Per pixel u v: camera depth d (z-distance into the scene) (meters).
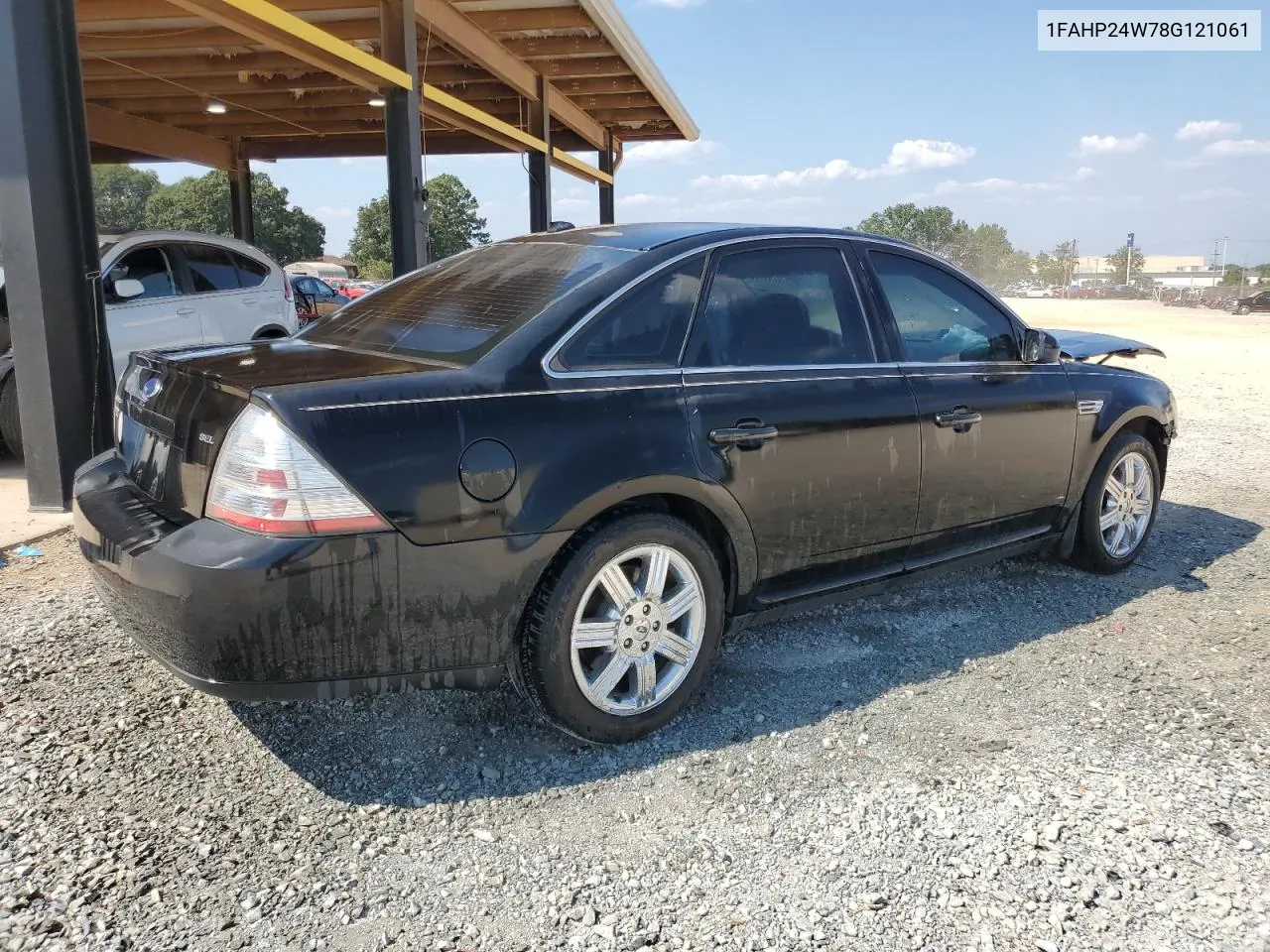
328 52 7.63
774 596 3.46
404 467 2.54
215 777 2.83
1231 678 3.61
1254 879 2.41
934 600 4.44
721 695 3.43
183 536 2.51
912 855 2.50
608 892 2.36
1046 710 3.33
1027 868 2.45
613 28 11.01
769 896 2.34
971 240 129.12
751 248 3.48
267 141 18.30
